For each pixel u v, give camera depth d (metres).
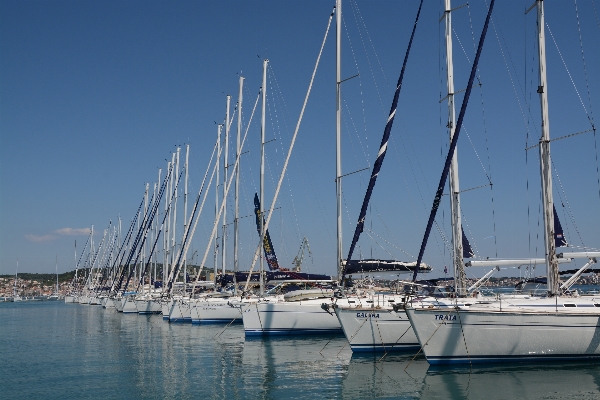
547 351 17.09
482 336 17.00
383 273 22.33
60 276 176.50
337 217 23.14
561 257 19.42
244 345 24.41
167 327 35.19
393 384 15.57
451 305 18.12
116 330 34.69
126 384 16.58
